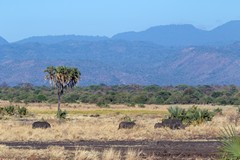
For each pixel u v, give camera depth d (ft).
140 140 281.13
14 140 282.56
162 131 317.01
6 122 449.06
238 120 401.70
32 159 200.95
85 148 237.86
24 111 602.85
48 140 282.36
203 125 351.46
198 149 234.99
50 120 474.08
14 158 203.31
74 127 346.13
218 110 599.16
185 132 311.88
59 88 586.04
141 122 442.91
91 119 522.47
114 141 276.62
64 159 201.26
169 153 218.79
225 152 129.70
